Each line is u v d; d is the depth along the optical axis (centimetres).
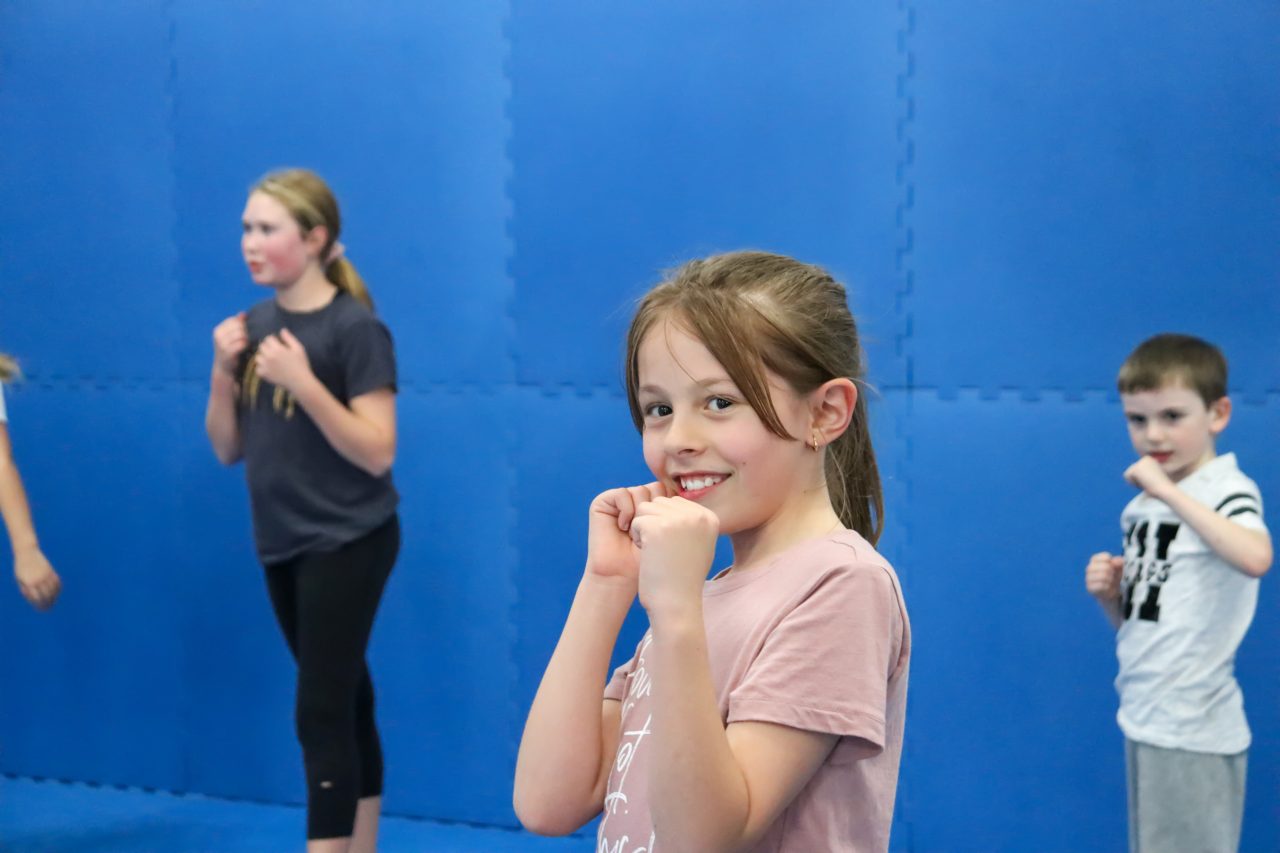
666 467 107
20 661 351
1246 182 256
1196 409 235
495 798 306
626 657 295
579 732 115
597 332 296
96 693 343
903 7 274
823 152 280
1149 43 260
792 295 109
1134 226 262
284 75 320
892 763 105
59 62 340
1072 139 265
